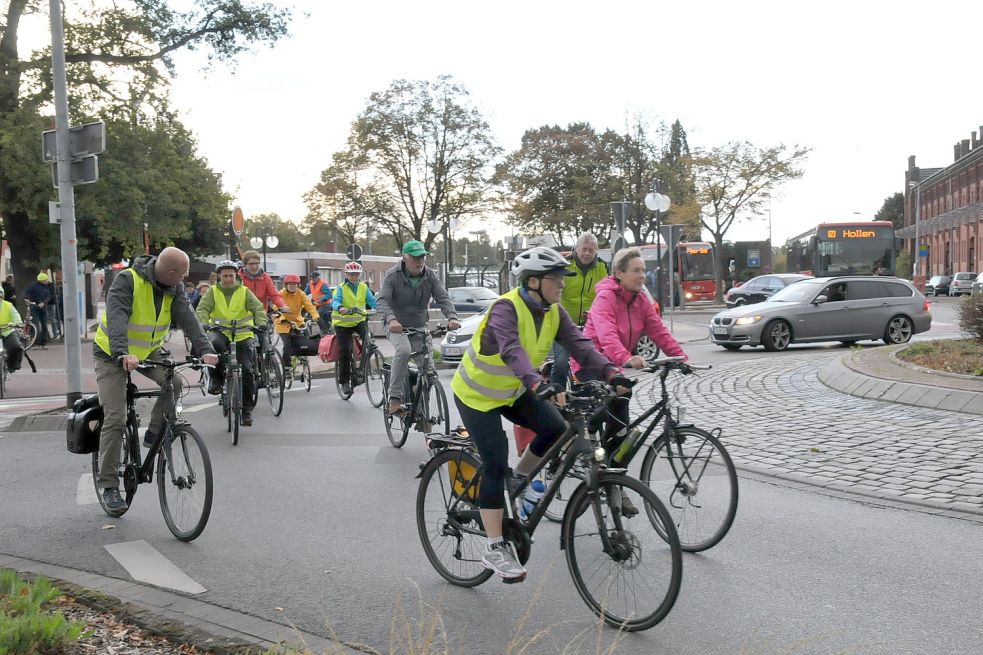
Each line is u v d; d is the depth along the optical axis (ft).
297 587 15.93
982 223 219.82
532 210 188.03
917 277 207.51
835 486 22.18
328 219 151.94
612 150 188.34
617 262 18.76
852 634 13.23
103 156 90.79
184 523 19.03
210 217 105.81
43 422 35.83
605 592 13.97
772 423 30.83
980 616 13.83
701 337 80.53
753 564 16.49
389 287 28.96
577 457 14.40
